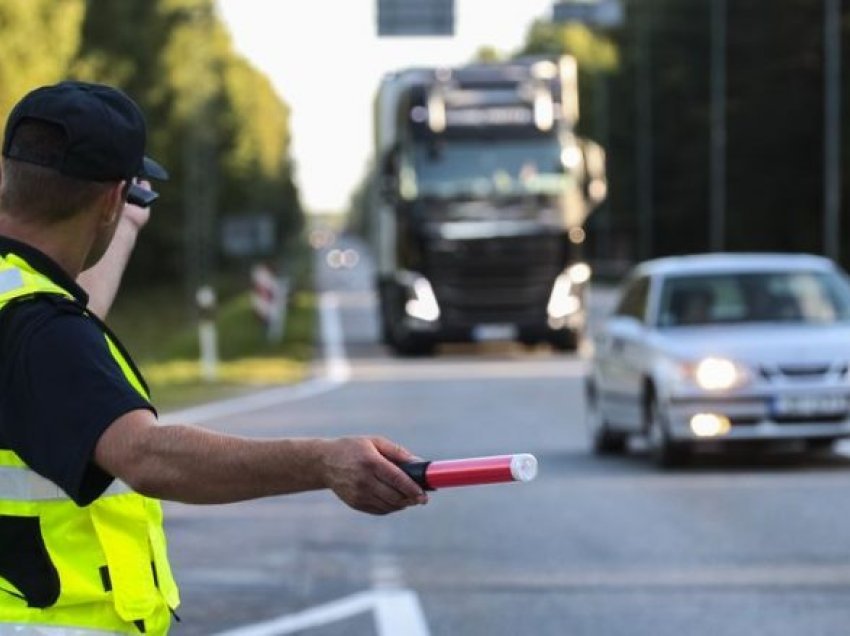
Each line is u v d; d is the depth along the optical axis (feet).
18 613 10.93
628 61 362.74
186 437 10.73
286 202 497.05
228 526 43.73
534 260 109.60
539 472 53.83
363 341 138.92
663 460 53.16
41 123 11.21
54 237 11.40
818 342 51.85
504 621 30.96
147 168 13.42
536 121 109.81
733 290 56.75
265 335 128.67
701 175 295.28
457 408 77.25
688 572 35.78
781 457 57.11
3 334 10.83
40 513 10.89
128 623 11.25
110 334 11.28
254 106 410.31
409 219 109.19
